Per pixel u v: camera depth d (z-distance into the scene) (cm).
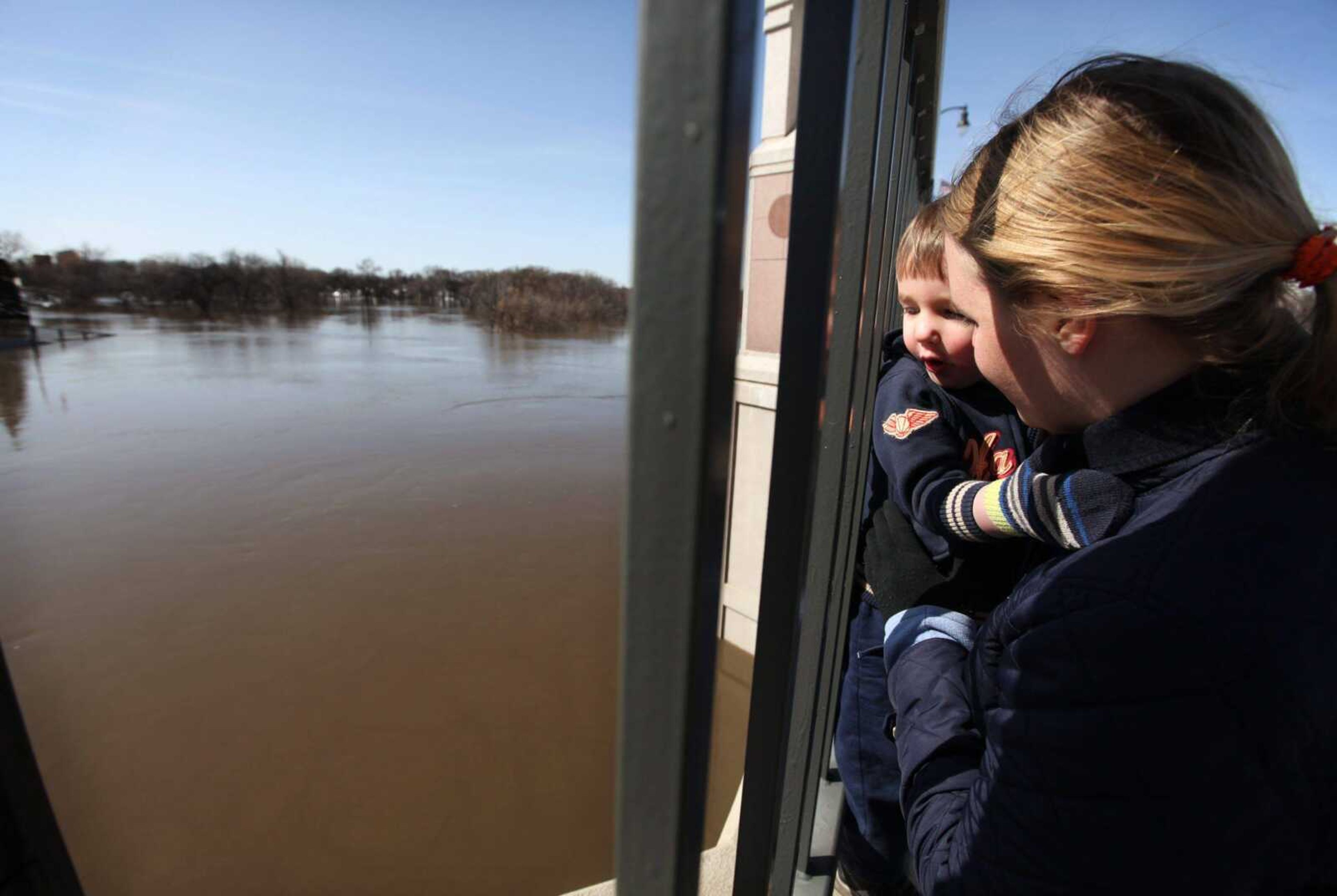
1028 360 79
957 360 134
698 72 27
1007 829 68
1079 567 68
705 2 26
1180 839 60
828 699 123
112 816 357
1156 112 66
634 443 31
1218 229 62
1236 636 57
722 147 27
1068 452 86
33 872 61
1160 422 70
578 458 1111
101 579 646
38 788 61
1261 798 59
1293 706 57
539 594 614
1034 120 74
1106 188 65
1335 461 63
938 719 95
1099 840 62
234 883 314
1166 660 59
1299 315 70
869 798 133
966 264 83
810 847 132
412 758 395
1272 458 64
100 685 478
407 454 1120
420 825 344
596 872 315
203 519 808
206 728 426
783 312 46
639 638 34
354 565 674
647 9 27
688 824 37
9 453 1120
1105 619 62
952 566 127
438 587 626
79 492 918
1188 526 63
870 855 139
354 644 526
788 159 360
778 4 355
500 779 377
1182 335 68
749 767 58
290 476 995
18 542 740
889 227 123
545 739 412
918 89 154
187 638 539
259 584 633
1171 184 63
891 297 180
